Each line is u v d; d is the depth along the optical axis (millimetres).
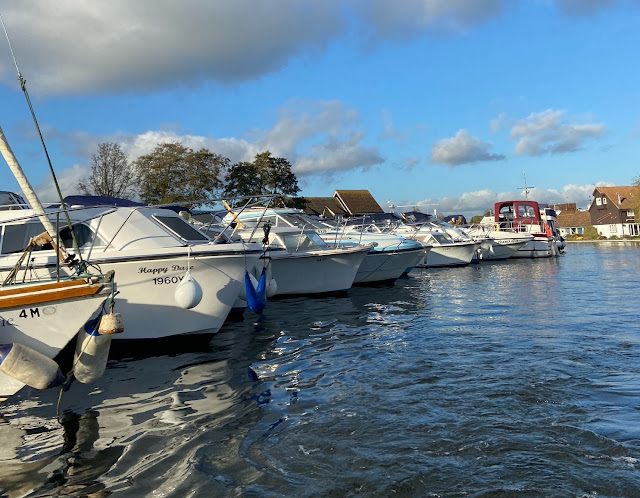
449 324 10539
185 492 3867
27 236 8312
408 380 6590
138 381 6828
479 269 25594
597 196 76312
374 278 18688
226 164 43094
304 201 52375
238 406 5797
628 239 65688
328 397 6012
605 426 4852
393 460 4293
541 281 19031
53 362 5984
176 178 41688
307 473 4113
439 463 4215
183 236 9367
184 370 7352
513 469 4070
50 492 3938
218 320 8719
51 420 5480
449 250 26797
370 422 5160
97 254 7945
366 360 7723
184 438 4906
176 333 8453
